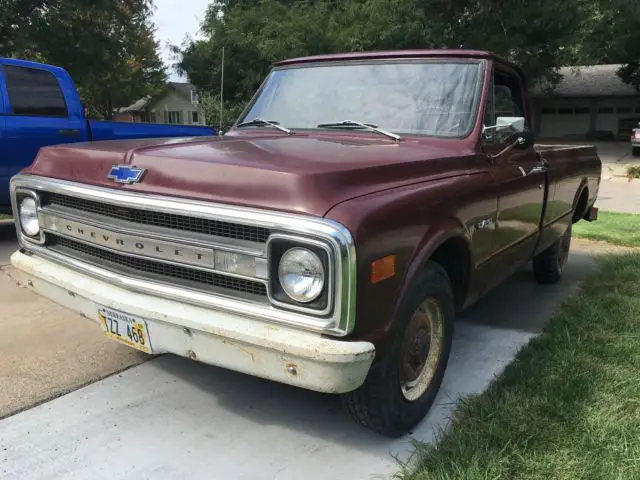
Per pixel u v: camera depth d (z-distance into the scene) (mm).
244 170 2506
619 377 3459
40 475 2654
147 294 2748
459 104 3678
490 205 3498
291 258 2342
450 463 2646
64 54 20484
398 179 2814
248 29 25625
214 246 2502
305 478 2678
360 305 2348
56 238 3307
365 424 2877
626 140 40469
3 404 3213
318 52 23047
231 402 3328
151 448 2877
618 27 25453
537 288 5820
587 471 2602
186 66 26391
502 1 22828
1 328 4281
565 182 5172
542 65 24594
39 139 6711
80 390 3414
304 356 2318
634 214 10781
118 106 36906
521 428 2891
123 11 21359
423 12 22484
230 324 2467
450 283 3201
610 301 4934
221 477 2674
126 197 2721
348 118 3838
